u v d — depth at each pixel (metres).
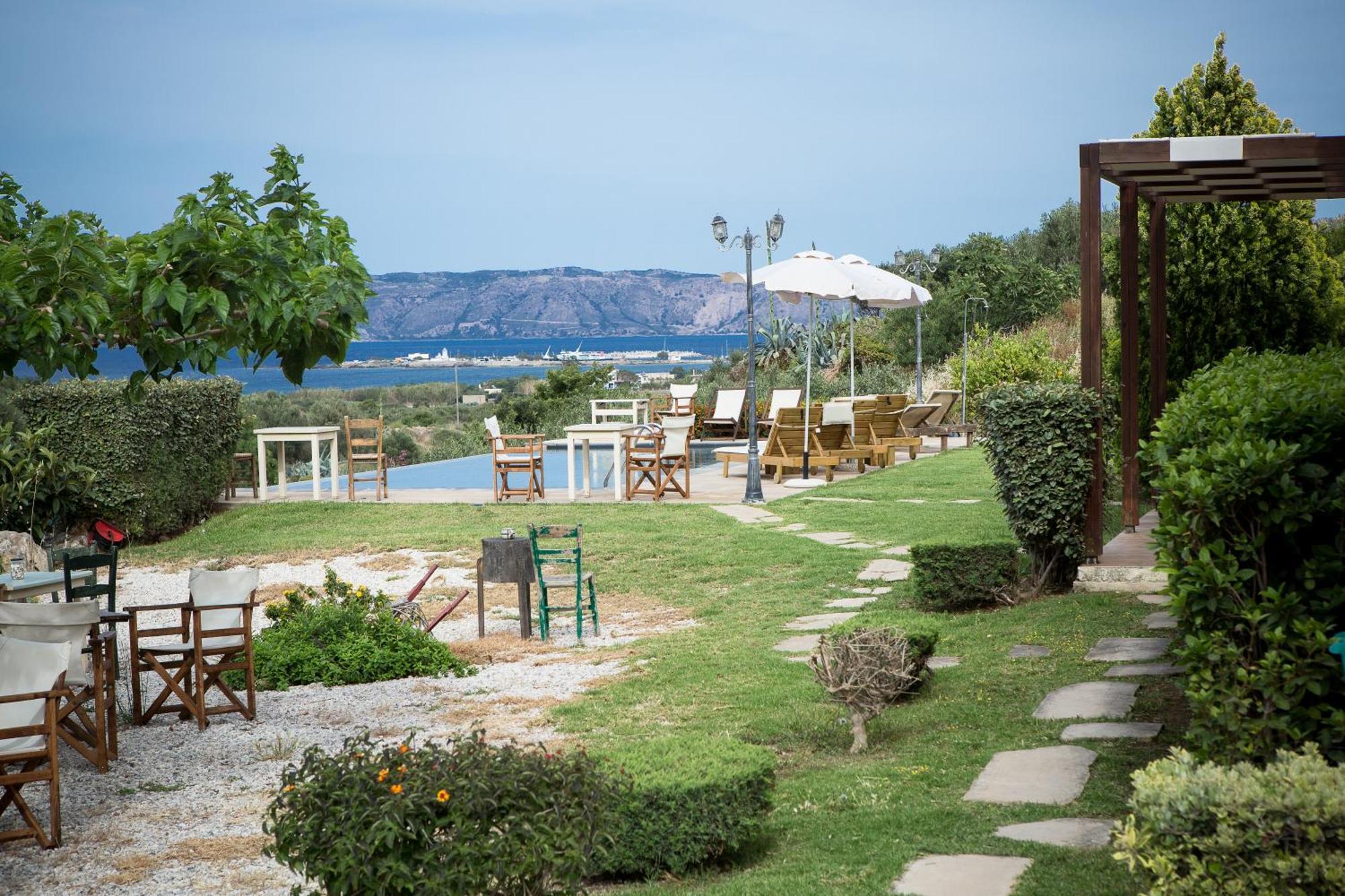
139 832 5.80
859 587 11.13
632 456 18.28
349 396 58.19
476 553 14.33
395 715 7.97
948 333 35.56
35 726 5.70
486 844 3.39
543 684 8.66
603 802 3.83
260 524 17.05
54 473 15.18
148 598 13.20
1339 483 3.74
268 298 6.25
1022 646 8.20
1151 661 7.36
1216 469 3.90
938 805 5.11
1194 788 3.08
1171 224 13.42
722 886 4.44
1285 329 13.31
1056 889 3.92
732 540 13.77
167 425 16.53
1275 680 3.71
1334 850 2.87
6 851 5.61
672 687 8.08
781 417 19.25
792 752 6.46
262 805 6.15
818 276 18.39
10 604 6.60
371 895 3.35
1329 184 11.12
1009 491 9.72
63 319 5.70
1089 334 9.56
